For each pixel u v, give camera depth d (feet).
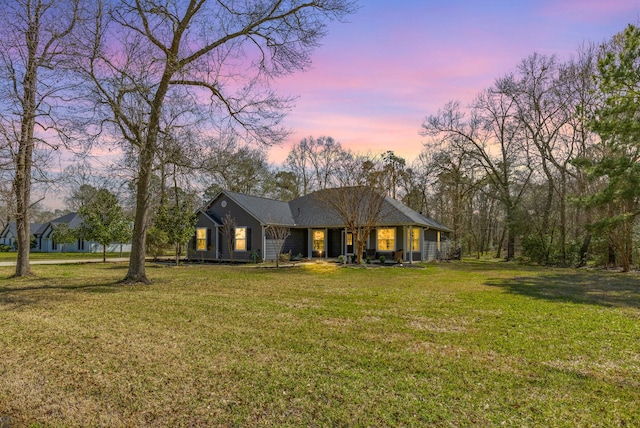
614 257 62.90
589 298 29.07
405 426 9.59
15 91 36.73
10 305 25.44
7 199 40.86
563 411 10.39
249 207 70.33
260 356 14.84
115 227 71.92
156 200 64.13
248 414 10.28
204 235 73.36
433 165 104.37
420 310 23.84
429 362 14.19
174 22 35.01
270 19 36.68
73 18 32.14
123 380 12.55
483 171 99.40
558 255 70.18
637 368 13.74
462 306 25.27
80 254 111.65
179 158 35.83
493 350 15.71
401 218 65.31
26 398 11.35
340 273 48.29
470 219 118.52
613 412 10.36
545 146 77.61
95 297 28.71
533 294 31.01
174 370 13.38
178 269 54.08
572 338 17.57
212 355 14.96
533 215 80.53
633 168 40.50
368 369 13.47
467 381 12.42
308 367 13.64
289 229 73.51
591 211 63.00
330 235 76.07
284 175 132.67
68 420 10.12
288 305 25.41
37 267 58.44
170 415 10.28
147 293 30.76
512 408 10.57
